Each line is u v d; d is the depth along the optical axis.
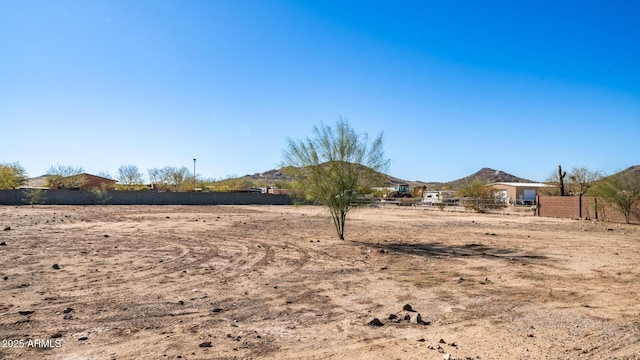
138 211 44.09
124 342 6.25
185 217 35.88
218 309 8.11
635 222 31.81
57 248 16.31
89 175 80.19
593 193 35.50
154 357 5.69
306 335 6.75
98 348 5.99
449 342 6.50
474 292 9.95
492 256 15.62
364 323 7.43
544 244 19.30
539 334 6.92
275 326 7.19
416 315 7.58
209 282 10.70
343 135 19.77
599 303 8.99
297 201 20.98
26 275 11.09
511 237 22.25
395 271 12.55
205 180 91.56
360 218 37.56
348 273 12.18
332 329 7.08
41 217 32.78
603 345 6.39
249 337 6.59
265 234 22.83
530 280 11.36
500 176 179.00
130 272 11.84
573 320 7.73
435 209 53.59
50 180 73.00
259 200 71.81
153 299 8.86
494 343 6.46
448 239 21.23
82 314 7.67
